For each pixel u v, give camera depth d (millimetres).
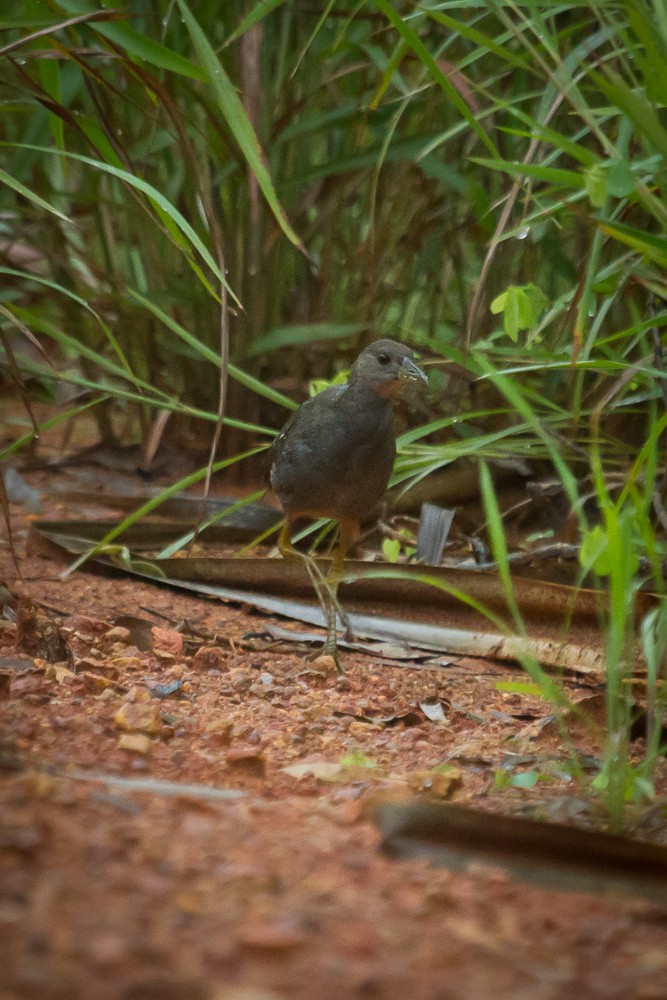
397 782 5977
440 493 11859
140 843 4574
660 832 5531
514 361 9680
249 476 13359
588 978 3879
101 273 12844
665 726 7246
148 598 9969
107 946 3643
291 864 4590
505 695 8258
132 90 11094
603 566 5828
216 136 10805
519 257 12445
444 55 11844
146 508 9586
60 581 10102
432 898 4379
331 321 12883
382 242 12336
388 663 8930
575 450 9211
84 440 14969
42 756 5699
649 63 6582
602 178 6668
